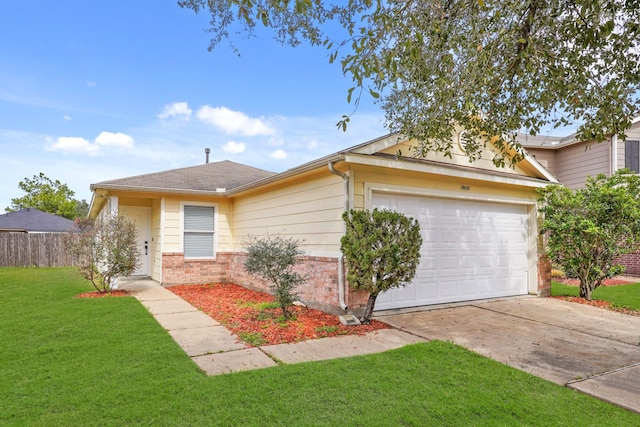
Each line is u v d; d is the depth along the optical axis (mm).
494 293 9125
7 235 18516
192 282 11648
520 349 5273
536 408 3508
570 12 4453
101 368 4344
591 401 3678
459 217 8617
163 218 11375
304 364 4523
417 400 3615
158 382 3943
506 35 4582
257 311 7586
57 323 6406
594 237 8805
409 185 7750
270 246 7289
